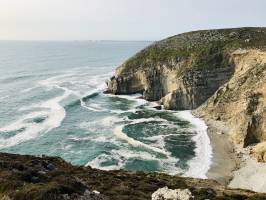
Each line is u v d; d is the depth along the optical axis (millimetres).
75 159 54438
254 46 82750
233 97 69875
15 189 19516
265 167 48844
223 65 84812
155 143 60969
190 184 34031
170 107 84125
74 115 80500
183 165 51500
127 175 33812
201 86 83062
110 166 51656
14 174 22281
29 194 18141
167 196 23047
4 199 18297
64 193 18922
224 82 83938
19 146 59875
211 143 59969
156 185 29750
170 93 84875
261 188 43156
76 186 20094
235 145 57969
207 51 89312
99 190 24375
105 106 89375
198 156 54625
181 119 75875
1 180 20812
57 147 59688
